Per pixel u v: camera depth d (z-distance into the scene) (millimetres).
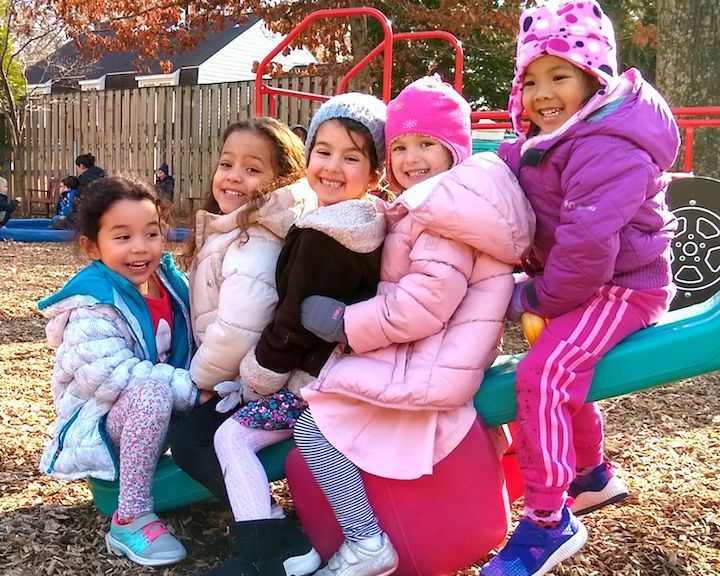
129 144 14562
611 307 2057
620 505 2721
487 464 2084
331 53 12656
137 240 2467
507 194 2012
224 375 2346
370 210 2111
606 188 1948
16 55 18047
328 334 2053
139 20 12867
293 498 2219
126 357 2402
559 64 2094
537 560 2006
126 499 2340
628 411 3930
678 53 7039
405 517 2082
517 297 2123
